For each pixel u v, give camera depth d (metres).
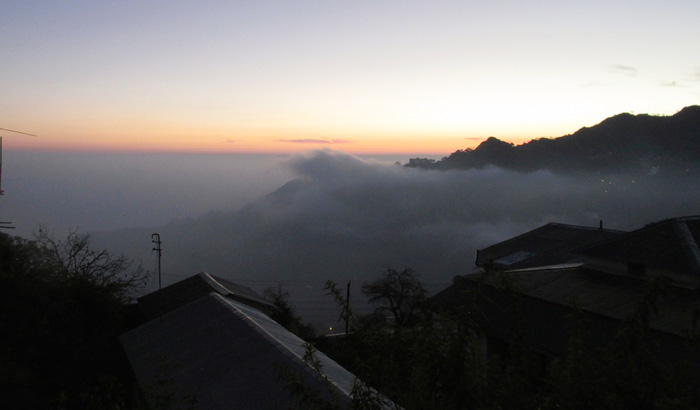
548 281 13.35
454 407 2.99
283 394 7.68
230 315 12.62
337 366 9.30
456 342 3.07
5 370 10.23
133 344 13.09
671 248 12.23
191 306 14.55
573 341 3.22
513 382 3.16
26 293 12.94
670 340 7.68
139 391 9.15
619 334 3.12
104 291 16.16
